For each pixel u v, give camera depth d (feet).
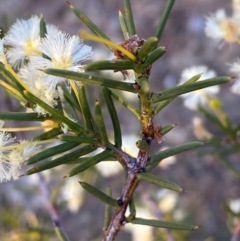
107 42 0.32
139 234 0.99
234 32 0.61
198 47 2.10
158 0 2.33
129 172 0.42
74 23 2.29
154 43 0.34
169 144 1.81
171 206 1.00
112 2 2.37
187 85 0.37
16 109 0.84
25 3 2.37
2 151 0.41
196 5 2.23
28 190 0.94
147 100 0.38
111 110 0.42
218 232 1.60
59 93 0.43
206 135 0.77
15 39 0.44
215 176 1.74
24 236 0.96
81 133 0.41
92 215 1.75
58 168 0.96
